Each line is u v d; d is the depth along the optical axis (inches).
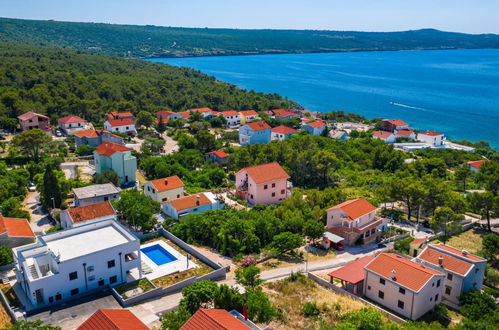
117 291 2181.3
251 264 2564.0
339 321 1941.4
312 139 5846.5
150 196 3631.9
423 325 1823.3
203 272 2439.7
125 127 6565.0
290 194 3971.5
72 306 2039.9
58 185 3388.3
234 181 4522.6
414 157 5920.3
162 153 5600.4
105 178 3897.6
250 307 1845.5
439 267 2279.8
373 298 2236.7
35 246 2274.9
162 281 2325.3
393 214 3563.0
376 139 6609.3
